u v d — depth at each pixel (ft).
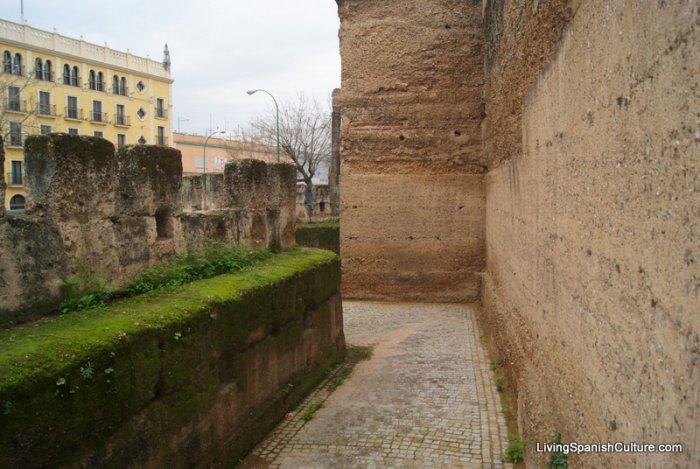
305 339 24.31
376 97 44.55
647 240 8.08
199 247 21.30
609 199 9.94
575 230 12.44
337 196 89.40
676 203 7.06
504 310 26.71
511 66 24.79
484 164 43.42
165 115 148.36
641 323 8.32
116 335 12.80
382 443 19.08
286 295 22.11
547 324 15.66
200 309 16.06
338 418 21.38
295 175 29.76
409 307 42.68
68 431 11.15
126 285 17.02
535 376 17.10
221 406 17.24
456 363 27.99
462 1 43.37
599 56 10.45
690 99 6.63
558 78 14.11
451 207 44.16
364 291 45.50
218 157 172.24
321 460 18.02
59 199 14.73
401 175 44.55
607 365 9.98
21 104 109.70
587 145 11.37
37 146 14.57
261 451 18.80
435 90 43.91
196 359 15.76
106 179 16.30
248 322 18.94
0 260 13.06
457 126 43.86
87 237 15.61
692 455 6.52
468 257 44.11
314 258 26.58
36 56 115.34
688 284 6.70
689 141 6.66
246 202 24.67
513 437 18.98
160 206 18.76
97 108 129.39
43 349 11.49
